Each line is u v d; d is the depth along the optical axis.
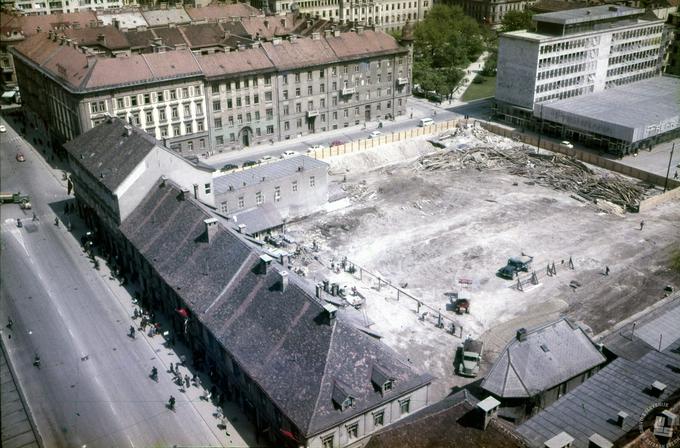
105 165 92.44
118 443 61.47
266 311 63.47
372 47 154.38
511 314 81.06
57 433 62.72
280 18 182.50
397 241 100.19
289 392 56.34
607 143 137.12
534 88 152.75
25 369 71.88
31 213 112.12
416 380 58.91
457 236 101.50
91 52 129.12
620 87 167.50
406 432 48.31
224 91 135.00
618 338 64.62
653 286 87.00
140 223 85.31
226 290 68.31
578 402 53.59
